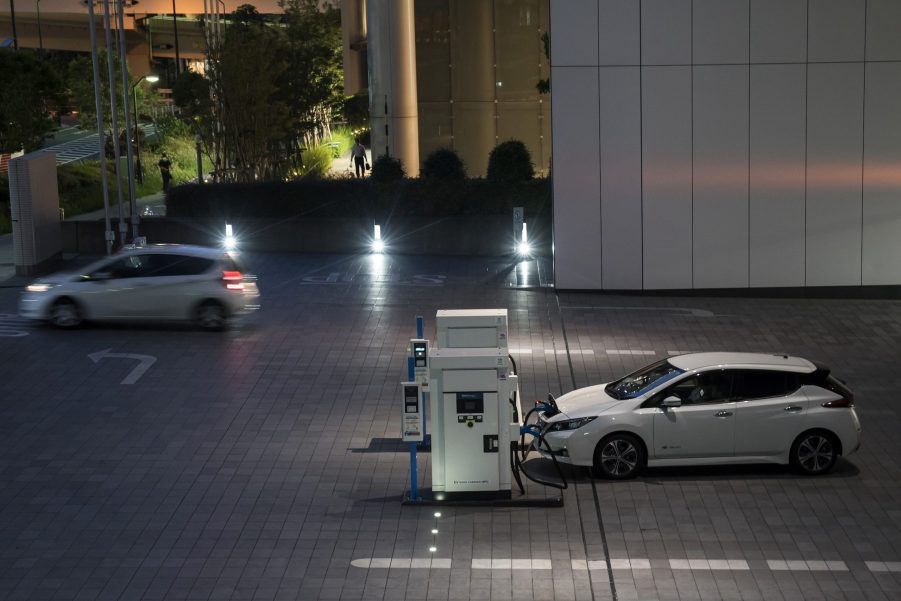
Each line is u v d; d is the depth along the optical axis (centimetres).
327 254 3428
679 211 2733
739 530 1307
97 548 1264
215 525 1334
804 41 2672
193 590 1152
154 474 1516
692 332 2384
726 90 2689
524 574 1190
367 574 1192
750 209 2728
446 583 1169
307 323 2433
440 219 3397
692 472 1507
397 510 1379
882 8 2662
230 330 2362
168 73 9119
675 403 1466
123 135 5534
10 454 1598
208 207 3562
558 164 2725
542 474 1508
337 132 6369
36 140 5516
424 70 4412
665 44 2675
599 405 1487
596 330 2394
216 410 1808
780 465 1536
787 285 2755
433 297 2723
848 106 2694
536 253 3381
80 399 1867
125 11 8931
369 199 3506
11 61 5491
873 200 2722
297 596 1138
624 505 1388
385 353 2178
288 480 1491
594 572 1195
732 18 2669
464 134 4459
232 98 4381
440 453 1396
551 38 2683
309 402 1855
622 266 2755
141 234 3541
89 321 2392
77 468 1540
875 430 1712
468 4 4381
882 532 1301
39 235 3055
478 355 1380
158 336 2302
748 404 1474
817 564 1211
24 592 1147
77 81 6147
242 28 5144
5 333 2320
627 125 2703
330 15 6912
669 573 1190
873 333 2383
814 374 1498
